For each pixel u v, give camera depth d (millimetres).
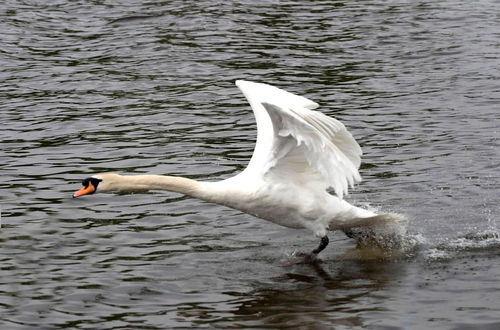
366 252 13117
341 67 23375
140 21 28141
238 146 18109
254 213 12758
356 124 19094
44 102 21141
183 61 24141
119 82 22578
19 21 28312
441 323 10703
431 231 13664
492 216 14109
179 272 12477
